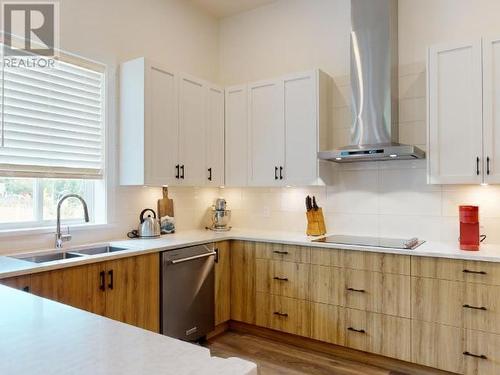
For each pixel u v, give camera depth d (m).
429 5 3.10
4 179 2.58
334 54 3.57
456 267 2.45
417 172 3.15
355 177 3.43
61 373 0.72
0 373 0.71
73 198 2.99
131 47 3.32
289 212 3.79
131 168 3.10
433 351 2.53
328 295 2.93
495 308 2.33
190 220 3.91
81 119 2.96
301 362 2.86
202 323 3.14
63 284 2.18
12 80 2.54
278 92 3.49
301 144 3.35
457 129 2.69
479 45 2.62
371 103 3.06
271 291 3.21
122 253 2.52
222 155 3.80
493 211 2.85
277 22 3.93
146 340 0.89
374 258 2.74
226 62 4.29
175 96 3.29
